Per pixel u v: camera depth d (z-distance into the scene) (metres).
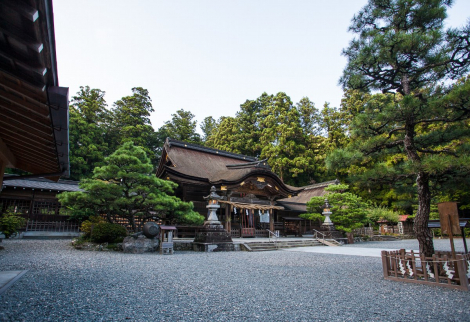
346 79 8.95
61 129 4.17
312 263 10.23
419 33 7.30
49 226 19.34
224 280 6.83
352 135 8.96
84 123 33.22
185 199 21.47
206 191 22.69
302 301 5.04
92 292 5.28
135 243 12.62
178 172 20.50
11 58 2.59
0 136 5.56
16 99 3.62
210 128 61.25
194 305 4.66
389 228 33.34
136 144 37.44
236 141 43.03
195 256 12.02
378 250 15.84
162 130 44.22
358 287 6.23
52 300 4.68
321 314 4.30
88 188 12.30
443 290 5.97
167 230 13.22
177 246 15.07
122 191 13.70
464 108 6.70
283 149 39.34
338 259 11.51
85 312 4.13
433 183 8.62
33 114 4.01
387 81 8.69
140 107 41.81
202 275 7.43
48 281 6.09
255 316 4.16
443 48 7.54
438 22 8.00
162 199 13.14
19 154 6.68
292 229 28.09
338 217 22.94
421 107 7.07
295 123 41.12
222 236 15.24
